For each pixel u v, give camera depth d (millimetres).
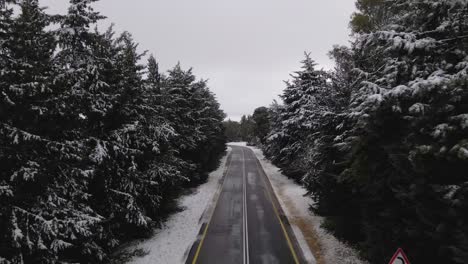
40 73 9141
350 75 15977
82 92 11898
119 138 13766
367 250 12883
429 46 8383
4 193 8062
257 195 27422
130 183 14734
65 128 10141
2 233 8289
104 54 14164
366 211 11891
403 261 6938
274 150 39125
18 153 8523
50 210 9422
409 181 8609
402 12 11461
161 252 15148
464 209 6879
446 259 8258
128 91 15367
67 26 12977
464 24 8352
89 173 10789
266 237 16922
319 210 19672
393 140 9688
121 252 15195
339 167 15531
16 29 9016
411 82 8391
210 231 18062
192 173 30312
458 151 6363
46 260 9234
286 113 33406
